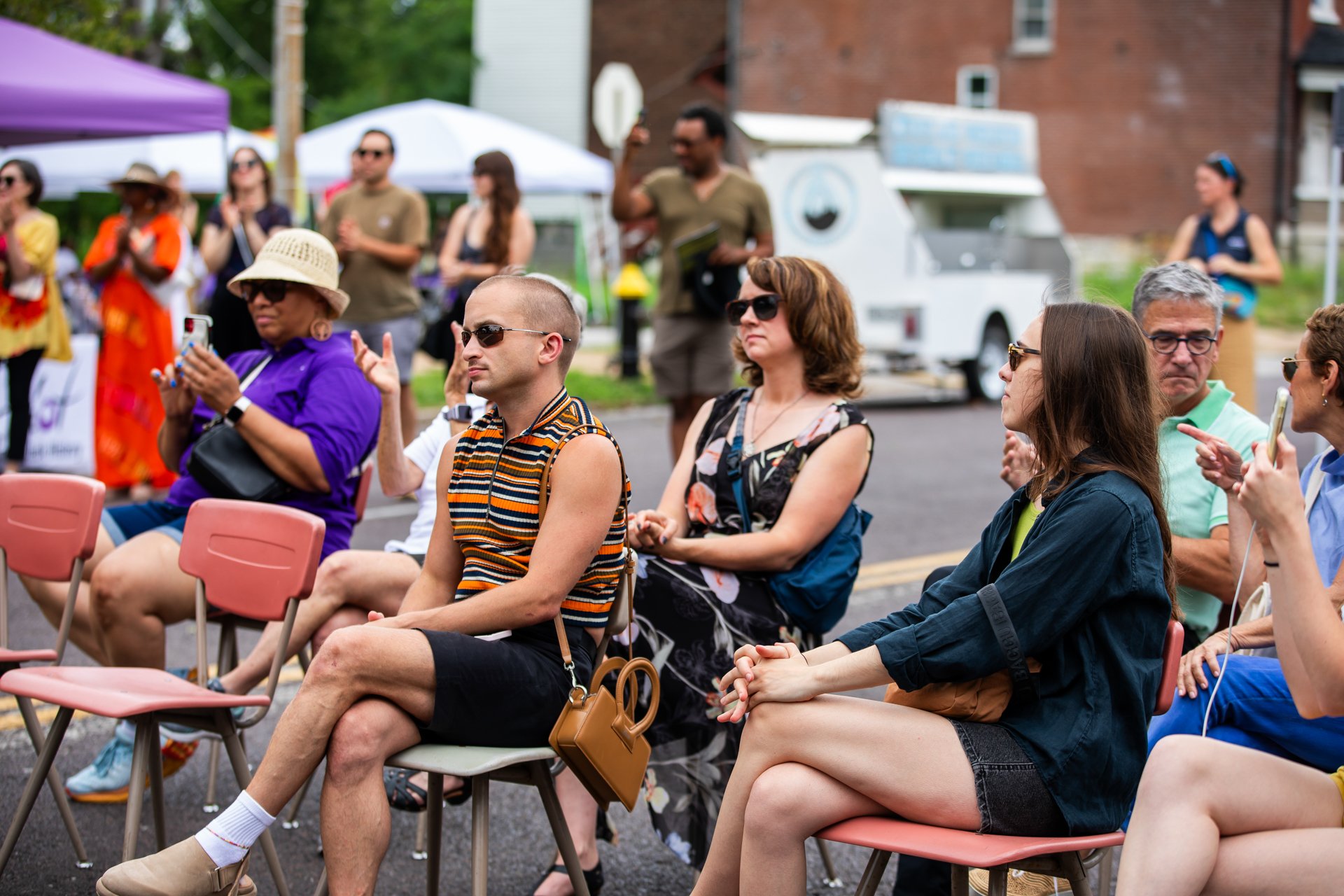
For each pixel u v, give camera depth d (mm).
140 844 4012
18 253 8867
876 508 9461
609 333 23547
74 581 3963
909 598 6961
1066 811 2736
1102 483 2818
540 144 16281
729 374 8141
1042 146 29375
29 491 4090
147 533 4258
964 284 15414
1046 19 29234
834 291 4094
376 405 4512
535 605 3141
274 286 4484
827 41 29844
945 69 29609
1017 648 2752
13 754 4707
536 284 3270
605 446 3221
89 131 8969
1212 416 3969
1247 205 28500
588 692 3164
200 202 19469
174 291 8984
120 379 8906
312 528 3553
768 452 3994
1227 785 2613
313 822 4273
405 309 8875
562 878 3617
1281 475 2609
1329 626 2566
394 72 39656
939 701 2850
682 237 8031
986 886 3398
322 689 2920
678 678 3748
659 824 3725
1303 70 28219
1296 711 3164
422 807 3879
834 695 2928
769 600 3896
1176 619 3137
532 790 4727
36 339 9039
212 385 4176
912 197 15891
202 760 4766
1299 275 26969
